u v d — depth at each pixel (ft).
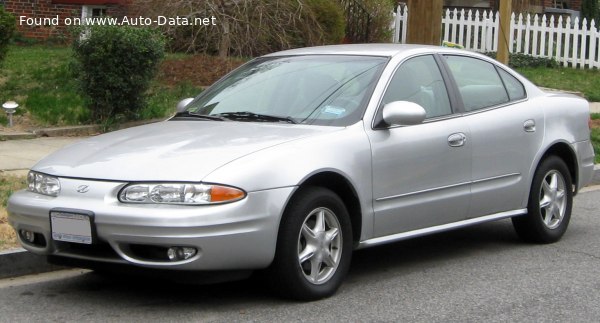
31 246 22.29
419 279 25.03
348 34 70.90
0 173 34.99
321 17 62.28
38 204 21.59
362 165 23.11
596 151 44.98
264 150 21.57
